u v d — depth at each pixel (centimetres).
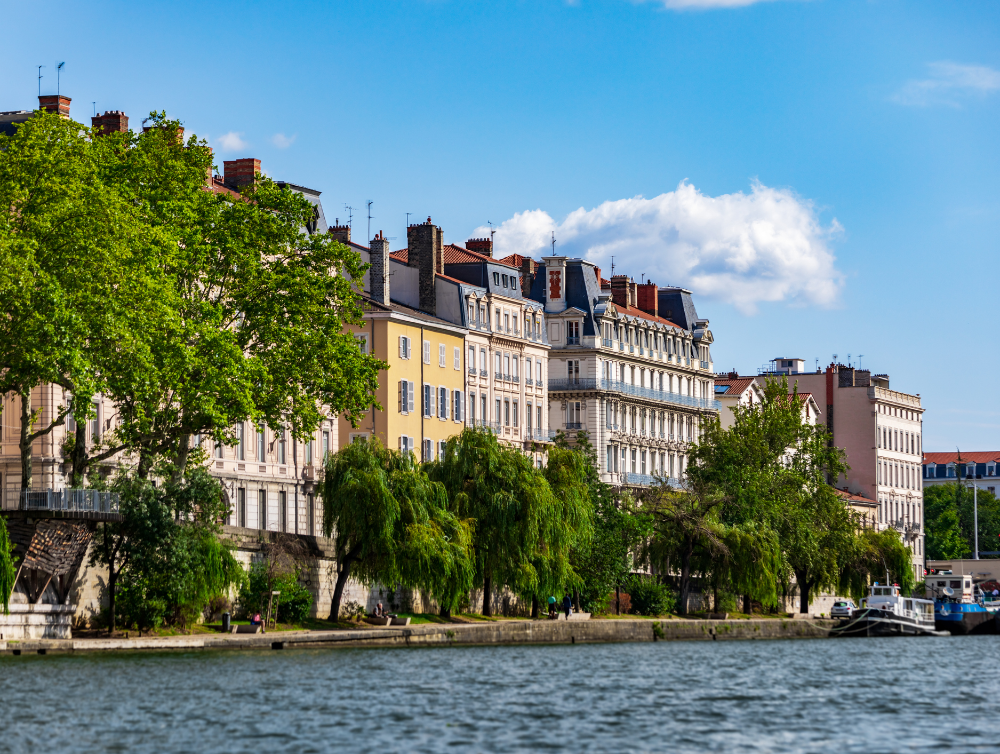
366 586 8781
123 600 7375
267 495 10181
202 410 7169
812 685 6662
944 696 6284
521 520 9325
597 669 7131
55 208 6700
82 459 7456
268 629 8012
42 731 4600
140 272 6906
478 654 7862
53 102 9288
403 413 11469
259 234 7825
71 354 6519
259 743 4506
